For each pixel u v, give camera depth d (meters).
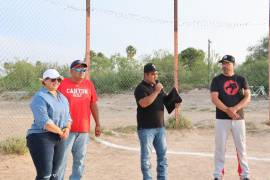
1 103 20.14
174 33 12.40
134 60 27.44
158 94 6.26
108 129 12.34
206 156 9.13
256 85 26.58
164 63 26.80
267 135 11.97
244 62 32.94
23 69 14.23
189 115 17.19
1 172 7.36
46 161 5.00
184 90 27.50
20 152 8.48
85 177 7.25
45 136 5.03
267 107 20.08
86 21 10.88
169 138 11.45
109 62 27.83
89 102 5.97
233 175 7.37
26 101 20.19
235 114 6.49
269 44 13.41
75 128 5.76
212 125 13.31
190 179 7.11
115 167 8.02
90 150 9.67
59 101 5.20
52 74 5.09
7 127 12.98
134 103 23.44
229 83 6.62
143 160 6.17
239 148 6.64
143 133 6.17
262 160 8.73
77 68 5.78
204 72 30.27
